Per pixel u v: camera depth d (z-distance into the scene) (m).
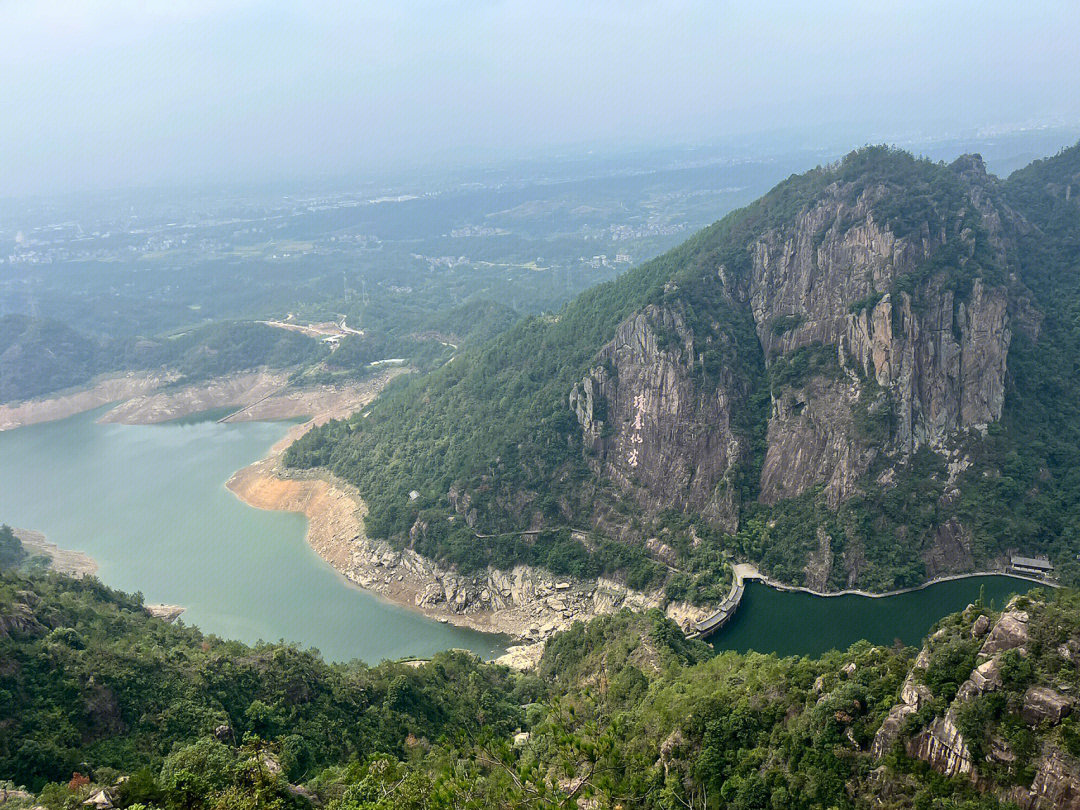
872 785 74.94
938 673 75.69
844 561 176.88
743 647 157.12
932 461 185.62
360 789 80.12
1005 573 172.50
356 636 179.12
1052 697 66.38
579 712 116.44
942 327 189.12
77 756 96.88
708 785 86.81
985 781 67.56
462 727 122.12
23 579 142.88
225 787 83.69
